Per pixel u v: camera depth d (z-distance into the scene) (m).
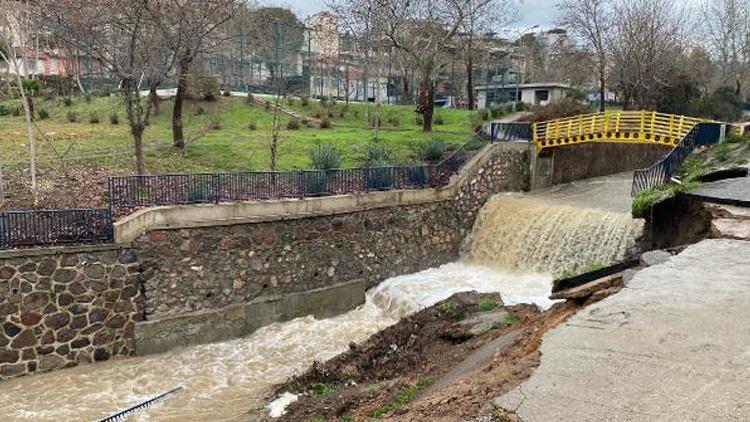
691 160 17.78
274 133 23.45
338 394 10.23
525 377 5.89
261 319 16.34
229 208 15.80
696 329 5.95
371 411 8.40
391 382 9.84
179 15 23.03
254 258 16.34
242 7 28.94
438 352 10.98
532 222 20.27
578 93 53.88
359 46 42.00
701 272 7.32
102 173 20.03
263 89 45.91
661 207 12.13
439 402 6.13
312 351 14.97
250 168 21.94
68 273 13.65
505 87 63.03
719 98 47.62
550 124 25.45
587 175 29.66
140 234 14.49
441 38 34.03
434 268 20.81
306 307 17.22
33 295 13.28
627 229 17.42
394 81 59.62
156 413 11.66
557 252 19.03
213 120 26.98
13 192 17.34
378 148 23.86
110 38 28.53
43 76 39.12
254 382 13.16
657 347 5.79
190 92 34.91
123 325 14.38
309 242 17.39
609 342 6.09
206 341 15.41
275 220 16.61
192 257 15.30
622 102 48.00
